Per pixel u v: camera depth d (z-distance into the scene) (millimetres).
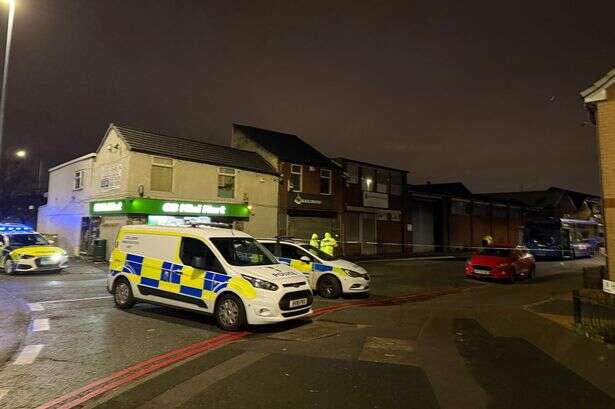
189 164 23266
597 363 6066
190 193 23172
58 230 27969
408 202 36062
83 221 24891
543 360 6219
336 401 4656
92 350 6633
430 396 4812
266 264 8914
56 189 28984
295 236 28234
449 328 8352
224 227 10273
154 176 21875
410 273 20156
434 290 14797
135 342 7129
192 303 8523
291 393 4875
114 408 4488
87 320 8719
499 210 45250
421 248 37031
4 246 16812
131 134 22328
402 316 9633
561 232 30984
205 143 26328
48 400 4715
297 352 6582
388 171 34719
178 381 5277
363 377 5430
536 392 4957
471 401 4680
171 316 9219
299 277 8672
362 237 32219
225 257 8547
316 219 29531
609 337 7250
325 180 30422
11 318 8859
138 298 9516
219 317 8109
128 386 5125
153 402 4633
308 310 8578
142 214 20938
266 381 5273
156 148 22219
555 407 4535
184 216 22469
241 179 25625
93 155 24391
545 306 10797
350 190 31703
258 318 7719
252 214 25969
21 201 42250
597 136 11047
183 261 8891
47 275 15977
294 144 32500
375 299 12469
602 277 14625
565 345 7035
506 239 45562
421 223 37469
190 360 6164
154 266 9305
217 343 7145
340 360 6156
